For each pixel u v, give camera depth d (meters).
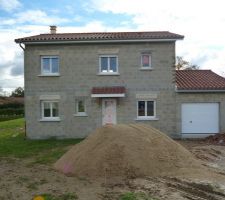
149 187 11.78
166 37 24.17
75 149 15.45
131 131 15.05
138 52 24.69
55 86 25.00
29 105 25.16
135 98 24.73
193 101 24.56
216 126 24.56
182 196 10.84
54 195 10.92
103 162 13.77
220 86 24.28
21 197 10.76
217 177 12.97
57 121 24.98
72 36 25.39
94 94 24.17
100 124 24.77
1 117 54.75
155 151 14.30
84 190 11.51
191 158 15.05
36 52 25.03
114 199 10.51
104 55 24.83
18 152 19.53
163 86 24.64
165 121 24.67
